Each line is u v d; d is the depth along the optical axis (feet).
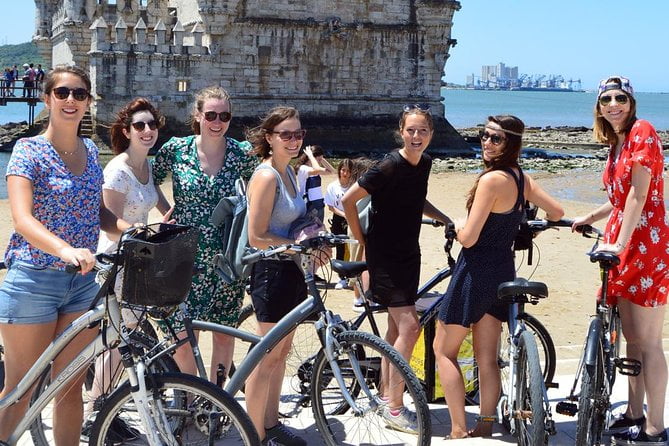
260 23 186.91
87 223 23.47
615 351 27.02
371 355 30.81
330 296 57.88
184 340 23.09
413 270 28.04
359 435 26.43
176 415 21.65
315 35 192.85
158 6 202.49
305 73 193.47
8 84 206.39
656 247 26.07
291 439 26.86
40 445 24.07
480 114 547.90
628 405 28.32
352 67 197.57
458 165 169.68
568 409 25.29
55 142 23.12
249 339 24.64
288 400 31.12
